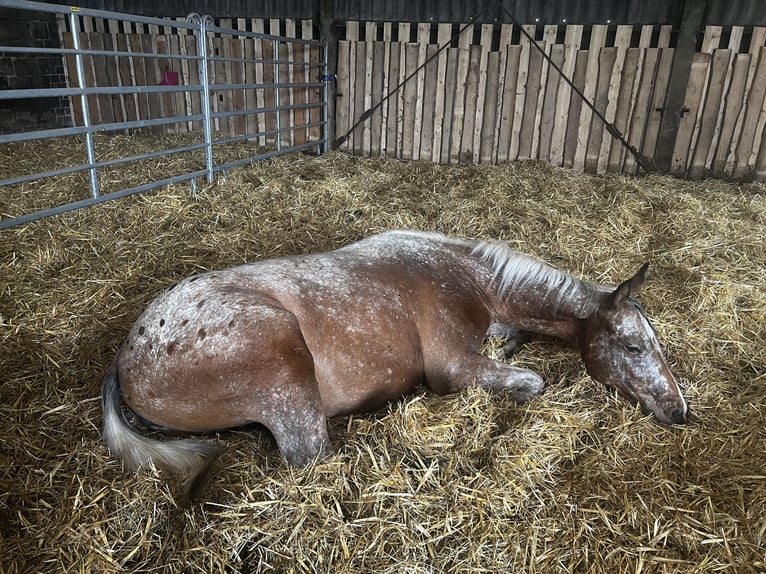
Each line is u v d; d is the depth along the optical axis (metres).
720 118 5.69
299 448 1.88
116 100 7.30
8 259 3.14
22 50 3.19
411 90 6.34
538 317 2.54
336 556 1.59
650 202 4.61
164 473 1.81
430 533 1.68
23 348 2.40
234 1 6.67
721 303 3.10
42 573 1.50
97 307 2.77
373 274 2.26
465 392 2.30
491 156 6.34
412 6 6.11
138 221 3.78
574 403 2.31
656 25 5.62
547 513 1.77
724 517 1.74
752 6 5.35
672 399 2.20
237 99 6.92
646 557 1.62
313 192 4.61
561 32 5.97
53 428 2.01
